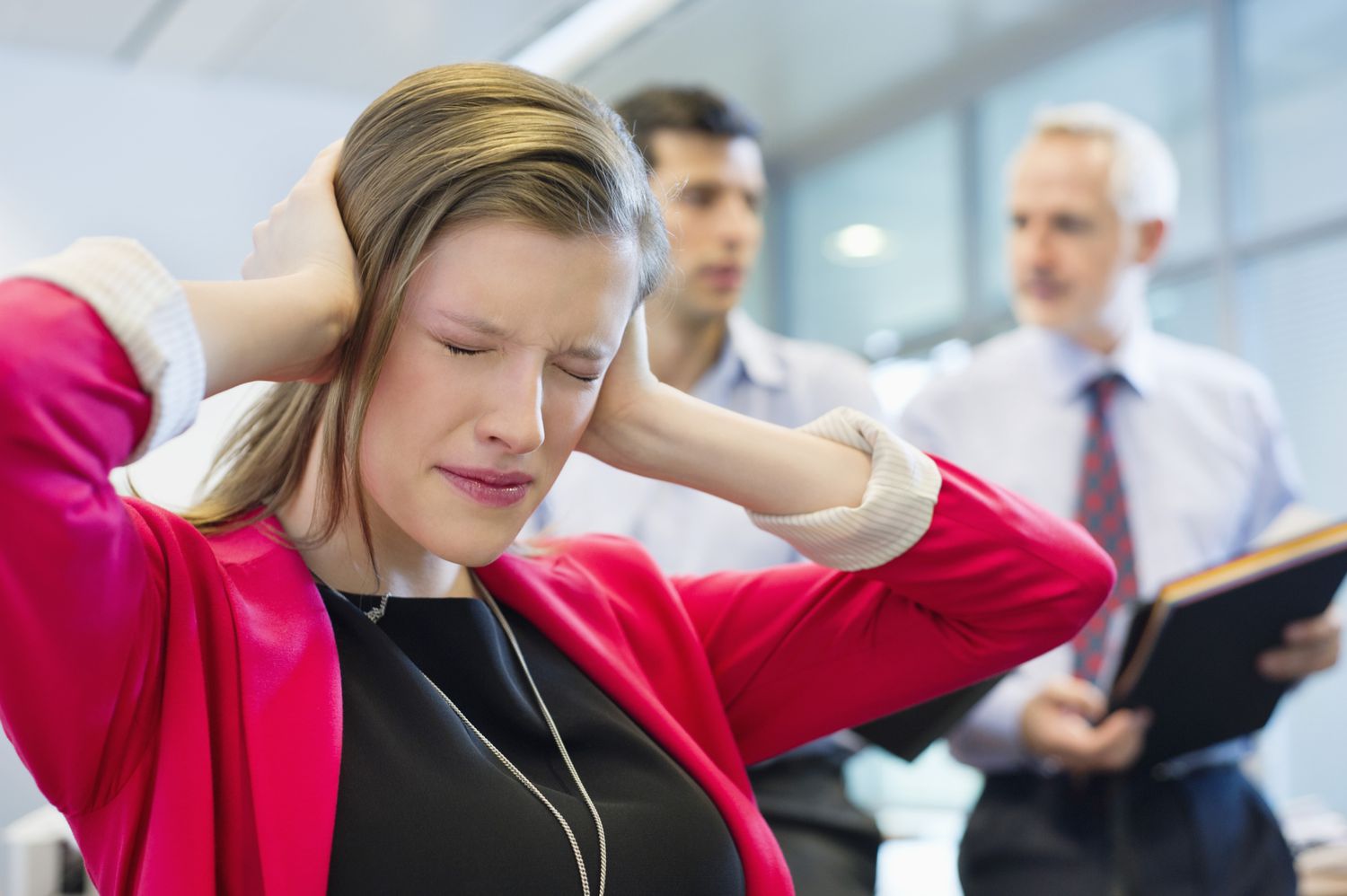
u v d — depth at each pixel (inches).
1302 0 221.9
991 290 272.8
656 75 257.4
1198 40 235.0
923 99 280.5
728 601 53.1
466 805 39.7
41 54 225.0
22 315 31.2
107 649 33.8
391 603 43.4
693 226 92.4
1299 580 79.0
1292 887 85.9
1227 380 103.0
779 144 307.0
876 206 296.7
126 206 229.3
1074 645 95.7
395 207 38.4
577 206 38.0
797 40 247.9
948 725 69.2
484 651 44.0
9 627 32.0
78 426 31.4
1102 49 249.8
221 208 236.1
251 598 39.8
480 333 38.0
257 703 37.7
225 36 222.2
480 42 228.7
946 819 247.3
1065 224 100.8
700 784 45.8
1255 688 82.5
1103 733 82.1
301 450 43.0
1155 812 84.3
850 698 51.3
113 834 36.9
